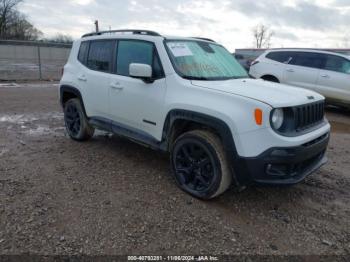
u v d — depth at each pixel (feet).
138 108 13.64
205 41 15.17
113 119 15.33
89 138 18.35
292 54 32.86
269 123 9.96
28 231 9.50
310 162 11.71
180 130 12.67
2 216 10.16
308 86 31.42
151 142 13.44
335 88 29.96
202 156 11.67
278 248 9.38
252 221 10.70
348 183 14.15
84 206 11.04
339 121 28.30
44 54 83.66
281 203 12.03
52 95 36.04
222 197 12.16
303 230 10.35
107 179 13.28
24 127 21.24
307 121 11.39
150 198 11.80
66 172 13.80
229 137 10.41
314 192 13.14
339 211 11.68
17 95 34.86
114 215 10.56
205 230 10.02
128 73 14.29
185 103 11.57
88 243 9.12
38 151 16.34
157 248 9.09
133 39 14.28
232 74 14.07
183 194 12.21
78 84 17.02
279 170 10.36
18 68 71.46
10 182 12.53
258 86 12.21
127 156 16.07
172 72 12.42
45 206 10.90
